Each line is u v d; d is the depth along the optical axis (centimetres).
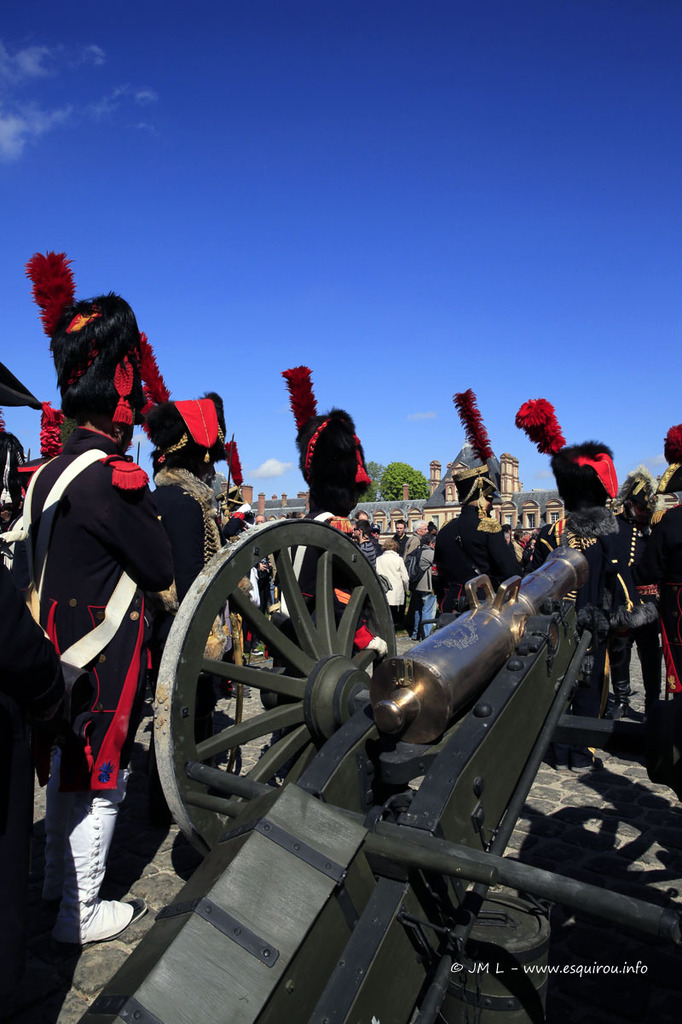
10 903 140
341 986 127
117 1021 106
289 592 248
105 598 234
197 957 116
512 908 193
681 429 390
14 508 380
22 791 146
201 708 301
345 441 322
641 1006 212
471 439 454
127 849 317
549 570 287
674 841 326
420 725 184
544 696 224
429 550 1041
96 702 231
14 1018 209
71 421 270
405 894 141
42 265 264
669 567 391
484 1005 172
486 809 176
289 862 132
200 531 310
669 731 181
